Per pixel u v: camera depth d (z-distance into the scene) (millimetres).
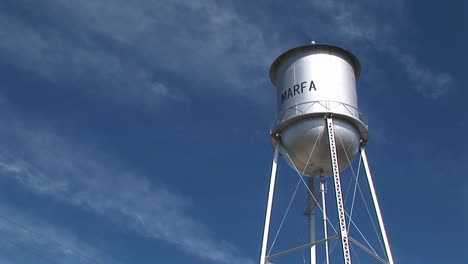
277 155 24109
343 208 21156
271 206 22766
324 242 22672
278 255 22156
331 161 22422
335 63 24719
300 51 25141
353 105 24047
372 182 23859
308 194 26062
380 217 22859
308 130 23281
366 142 24656
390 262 21609
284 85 24844
